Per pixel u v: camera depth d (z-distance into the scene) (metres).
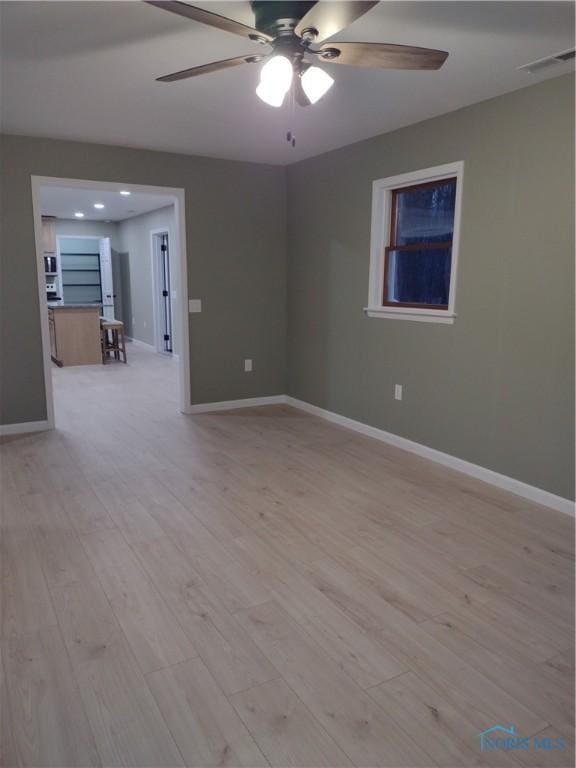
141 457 4.07
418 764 1.53
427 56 2.18
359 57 2.21
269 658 1.95
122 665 1.91
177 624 2.13
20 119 3.81
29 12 2.25
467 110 3.47
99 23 2.35
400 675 1.87
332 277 4.91
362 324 4.60
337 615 2.19
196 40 2.52
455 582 2.43
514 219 3.26
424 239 4.10
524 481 3.36
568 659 1.95
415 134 3.87
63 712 1.70
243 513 3.12
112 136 4.27
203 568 2.54
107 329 8.31
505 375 3.41
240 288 5.41
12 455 4.08
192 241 5.08
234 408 5.58
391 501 3.29
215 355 5.40
